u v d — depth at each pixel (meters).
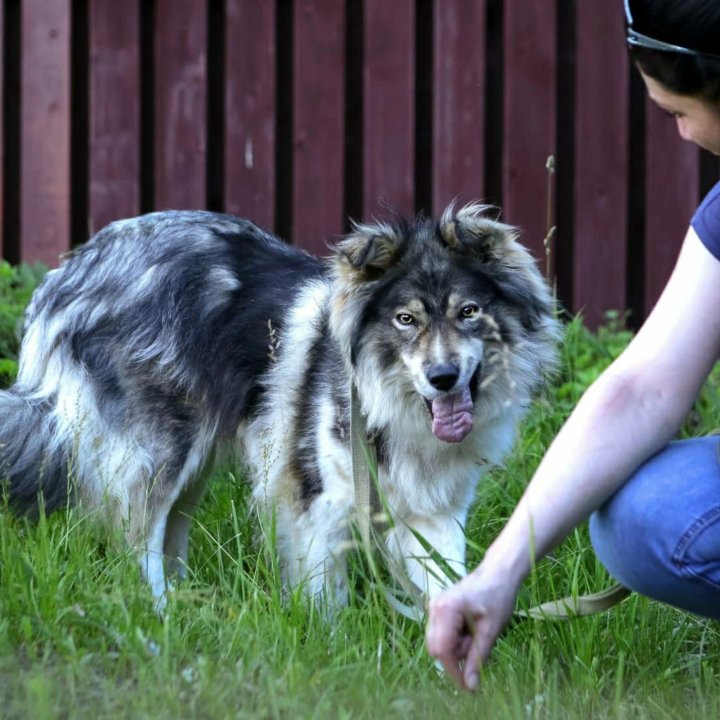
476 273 3.88
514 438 4.20
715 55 2.25
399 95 6.34
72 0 6.38
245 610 3.17
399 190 6.39
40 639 3.01
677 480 2.43
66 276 4.47
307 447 4.04
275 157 6.42
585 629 3.20
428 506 3.96
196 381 4.29
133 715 2.57
